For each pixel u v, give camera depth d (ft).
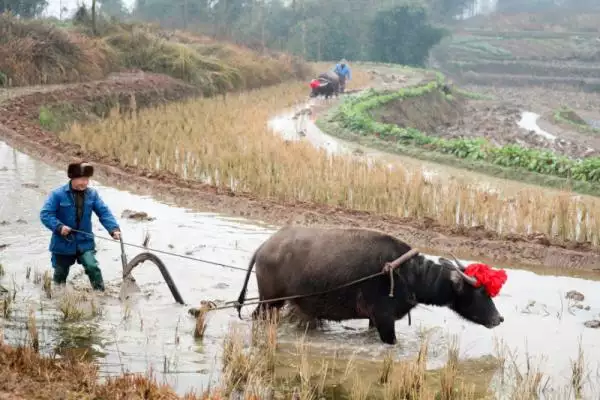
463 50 356.18
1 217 42.24
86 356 24.52
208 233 42.50
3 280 31.60
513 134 135.95
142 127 78.02
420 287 27.17
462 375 25.18
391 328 27.20
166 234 41.70
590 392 23.77
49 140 69.51
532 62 340.39
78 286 31.37
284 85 161.99
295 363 25.63
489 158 74.84
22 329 26.25
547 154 71.00
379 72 231.30
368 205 50.11
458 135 133.28
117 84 108.47
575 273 39.27
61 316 27.99
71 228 30.42
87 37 122.01
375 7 289.12
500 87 319.88
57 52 108.78
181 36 165.27
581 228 44.62
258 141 67.46
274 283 27.71
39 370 21.68
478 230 44.80
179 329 27.61
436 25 339.57
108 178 57.06
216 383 23.03
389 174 54.65
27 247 36.68
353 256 26.84
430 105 172.76
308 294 27.20
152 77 119.85
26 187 50.65
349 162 60.75
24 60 102.32
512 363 26.20
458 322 30.50
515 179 69.26
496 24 433.07
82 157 63.05
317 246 27.22
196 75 128.16
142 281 32.89
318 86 135.95
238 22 266.16
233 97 126.93
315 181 52.54
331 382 24.16
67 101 93.66
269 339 25.77
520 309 32.40
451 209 46.98
